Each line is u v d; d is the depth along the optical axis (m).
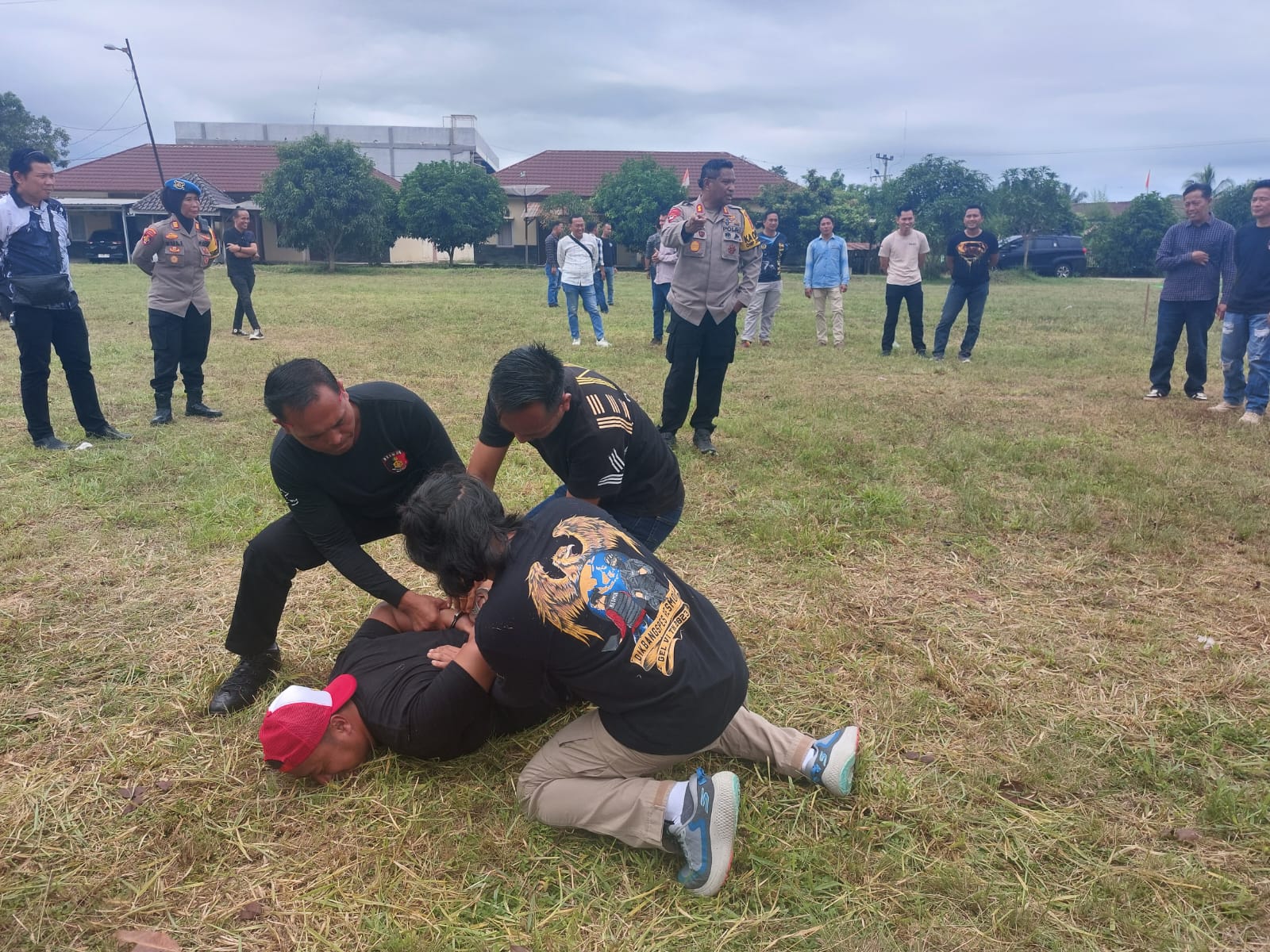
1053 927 2.08
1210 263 7.44
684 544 4.38
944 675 3.17
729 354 5.84
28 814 2.45
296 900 2.18
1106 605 3.73
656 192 34.00
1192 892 2.18
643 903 2.17
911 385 8.58
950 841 2.37
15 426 6.48
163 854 2.33
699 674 2.22
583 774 2.35
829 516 4.72
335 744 2.58
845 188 37.47
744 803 2.52
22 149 5.57
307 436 2.50
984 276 9.91
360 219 30.30
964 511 4.71
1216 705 2.98
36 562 4.11
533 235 39.62
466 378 8.66
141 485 5.18
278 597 2.98
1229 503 4.80
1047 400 7.80
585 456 2.86
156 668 3.22
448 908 2.15
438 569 2.20
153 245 6.46
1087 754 2.72
